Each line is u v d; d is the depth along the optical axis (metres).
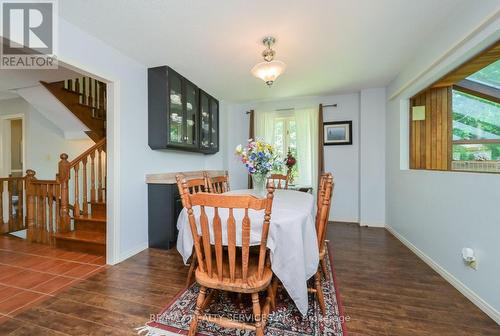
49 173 4.30
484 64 2.02
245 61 2.73
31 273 2.19
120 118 2.48
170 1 1.70
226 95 4.11
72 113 3.44
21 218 3.66
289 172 3.96
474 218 1.72
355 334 1.40
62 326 1.48
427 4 1.75
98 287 1.94
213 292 1.68
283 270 1.39
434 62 2.18
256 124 4.53
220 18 1.91
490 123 2.59
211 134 4.10
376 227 3.76
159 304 1.70
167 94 2.84
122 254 2.49
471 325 1.47
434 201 2.28
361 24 2.00
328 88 3.72
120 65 2.48
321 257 1.76
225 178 2.73
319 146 4.11
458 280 1.90
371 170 3.80
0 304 1.71
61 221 2.91
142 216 2.80
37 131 4.33
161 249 2.82
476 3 1.65
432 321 1.51
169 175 3.20
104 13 1.83
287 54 2.55
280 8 1.79
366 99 3.79
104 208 3.10
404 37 2.21
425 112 2.89
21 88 3.48
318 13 1.85
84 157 3.11
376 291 1.87
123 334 1.41
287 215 1.50
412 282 2.01
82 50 2.08
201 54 2.54
